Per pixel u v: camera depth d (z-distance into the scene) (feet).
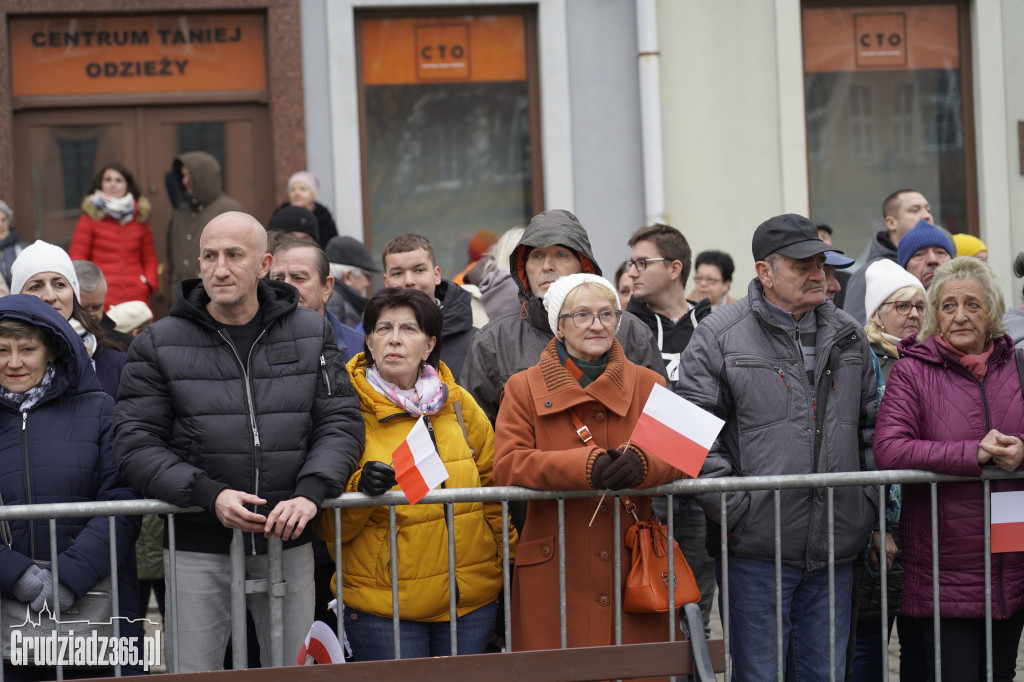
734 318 15.66
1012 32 32.78
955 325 15.29
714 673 13.21
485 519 15.07
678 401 13.71
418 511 14.47
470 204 31.91
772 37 31.94
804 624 15.56
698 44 31.81
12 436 14.28
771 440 15.19
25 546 14.07
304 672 12.84
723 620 14.55
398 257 18.98
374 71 31.35
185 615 14.08
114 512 13.57
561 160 31.22
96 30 30.58
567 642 14.42
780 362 15.38
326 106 30.66
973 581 15.03
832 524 14.67
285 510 13.35
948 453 14.71
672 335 19.12
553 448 14.43
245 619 13.92
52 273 17.52
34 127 30.55
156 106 30.94
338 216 30.81
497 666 13.10
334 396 14.33
